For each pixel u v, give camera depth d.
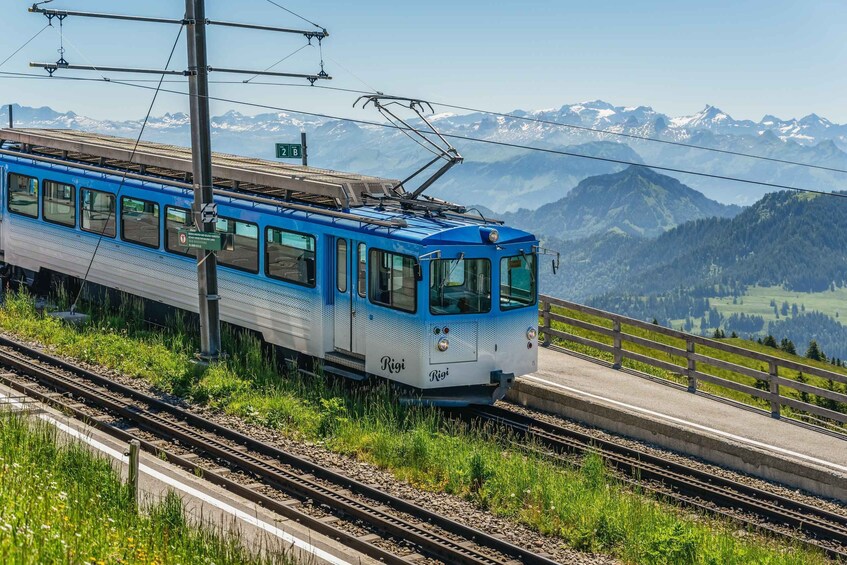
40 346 22.25
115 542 9.90
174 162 24.30
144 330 24.41
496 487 14.48
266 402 18.41
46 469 12.58
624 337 23.14
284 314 21.30
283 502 13.59
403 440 16.23
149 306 25.83
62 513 10.45
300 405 18.66
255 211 21.94
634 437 18.78
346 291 19.81
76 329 23.53
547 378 21.70
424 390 18.84
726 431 18.23
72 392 18.69
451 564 11.85
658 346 22.31
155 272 24.86
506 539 12.88
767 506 15.22
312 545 11.71
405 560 11.56
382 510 13.50
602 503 13.94
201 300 21.20
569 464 16.31
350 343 19.86
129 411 17.36
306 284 20.58
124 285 25.92
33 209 28.94
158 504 12.26
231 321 23.02
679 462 17.44
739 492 15.82
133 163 25.97
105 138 30.84
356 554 11.65
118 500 11.73
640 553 12.52
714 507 15.05
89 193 26.77
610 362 24.08
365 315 19.38
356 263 19.52
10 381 18.81
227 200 22.98
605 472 15.76
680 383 24.02
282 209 21.30
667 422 18.42
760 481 16.75
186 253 23.83
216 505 12.84
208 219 20.67
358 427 17.11
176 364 20.52
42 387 19.00
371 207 20.61
